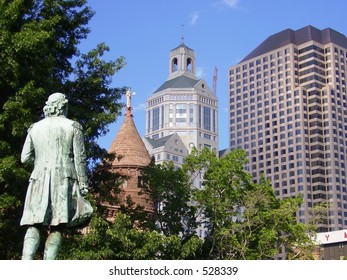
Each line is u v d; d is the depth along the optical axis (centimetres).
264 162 18325
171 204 4191
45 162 1076
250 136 19012
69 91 2950
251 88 19462
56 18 2664
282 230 4484
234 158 4319
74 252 2773
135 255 3058
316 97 17788
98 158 3161
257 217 4194
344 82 18325
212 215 4194
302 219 16475
